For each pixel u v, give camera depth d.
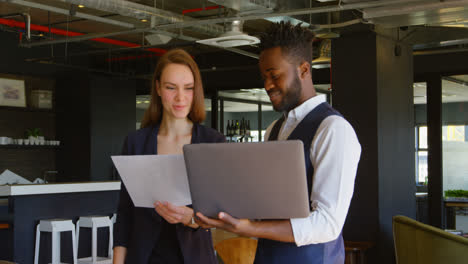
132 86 9.85
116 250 2.02
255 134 9.66
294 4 5.39
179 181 1.67
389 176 5.83
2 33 8.34
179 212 1.73
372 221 5.58
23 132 8.95
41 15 7.86
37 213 5.58
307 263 1.61
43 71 9.03
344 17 5.68
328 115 1.61
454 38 6.34
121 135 9.61
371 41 5.64
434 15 5.05
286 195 1.36
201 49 9.84
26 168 8.95
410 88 6.55
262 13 5.21
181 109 1.94
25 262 5.45
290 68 1.65
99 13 7.71
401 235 3.89
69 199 5.89
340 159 1.51
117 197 6.44
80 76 9.12
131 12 5.63
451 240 3.36
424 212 8.05
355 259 5.29
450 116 7.89
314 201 1.52
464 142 7.71
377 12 4.89
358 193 5.69
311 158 1.58
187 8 7.55
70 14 5.85
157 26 5.92
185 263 1.87
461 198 7.75
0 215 5.51
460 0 4.53
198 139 1.99
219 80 9.82
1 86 8.55
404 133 6.30
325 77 8.74
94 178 9.03
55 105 9.43
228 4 4.90
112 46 9.91
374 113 5.61
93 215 6.15
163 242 1.91
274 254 1.66
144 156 1.65
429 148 8.01
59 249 5.51
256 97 9.62
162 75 1.94
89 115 9.02
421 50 7.82
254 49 9.28
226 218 1.43
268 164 1.34
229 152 1.37
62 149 9.34
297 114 1.69
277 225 1.45
